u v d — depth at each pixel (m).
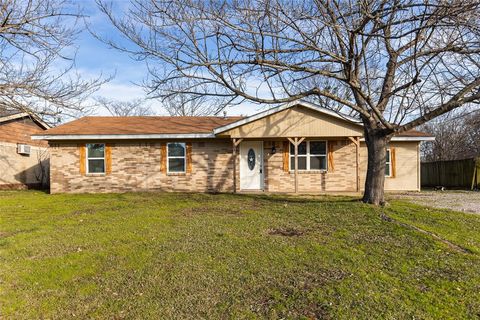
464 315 3.47
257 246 5.83
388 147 15.62
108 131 14.91
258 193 14.16
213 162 15.19
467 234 6.54
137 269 4.84
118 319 3.49
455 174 18.16
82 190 15.05
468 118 18.55
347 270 4.69
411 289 4.08
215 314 3.55
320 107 13.58
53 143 15.06
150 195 13.70
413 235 6.38
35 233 7.02
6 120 17.16
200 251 5.59
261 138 14.41
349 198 12.27
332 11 7.29
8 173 17.41
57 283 4.41
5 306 3.79
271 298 3.90
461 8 6.25
